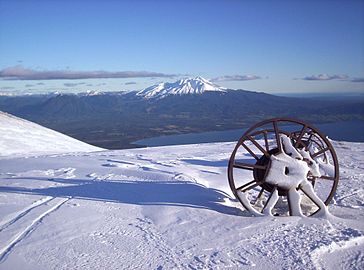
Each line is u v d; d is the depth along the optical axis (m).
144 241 6.73
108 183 12.12
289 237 6.64
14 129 48.34
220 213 8.28
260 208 9.22
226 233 6.97
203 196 9.84
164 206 8.92
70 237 6.98
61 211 8.76
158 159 18.88
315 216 8.07
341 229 7.02
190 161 17.61
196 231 7.14
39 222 7.92
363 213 8.88
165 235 7.00
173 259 5.93
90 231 7.30
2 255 6.21
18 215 8.53
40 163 18.95
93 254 6.20
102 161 18.69
